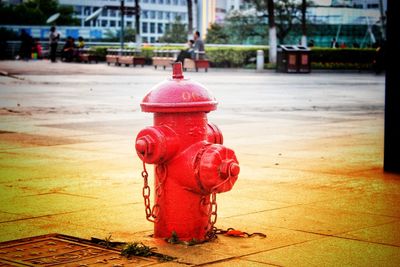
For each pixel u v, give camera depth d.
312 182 8.17
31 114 15.88
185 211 5.51
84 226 6.04
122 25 53.00
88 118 15.16
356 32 89.00
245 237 5.71
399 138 8.81
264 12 75.56
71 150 10.46
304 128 13.84
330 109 18.53
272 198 7.27
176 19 105.19
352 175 8.65
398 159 8.84
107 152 10.30
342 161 9.73
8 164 9.20
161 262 5.03
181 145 5.43
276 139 12.07
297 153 10.45
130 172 8.70
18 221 6.21
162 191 5.53
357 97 23.23
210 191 5.42
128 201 7.05
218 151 5.34
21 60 53.78
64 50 52.06
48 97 20.86
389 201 7.18
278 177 8.48
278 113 17.08
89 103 18.94
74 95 21.80
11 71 35.16
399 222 6.30
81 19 151.88
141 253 5.18
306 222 6.26
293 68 44.16
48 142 11.31
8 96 20.98
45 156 9.88
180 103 5.35
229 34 77.56
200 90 5.47
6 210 6.62
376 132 13.28
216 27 79.31
